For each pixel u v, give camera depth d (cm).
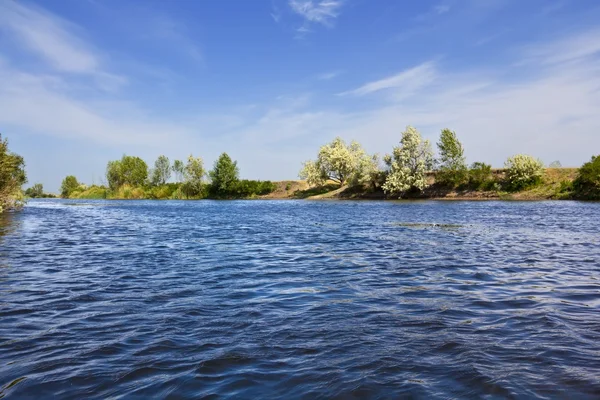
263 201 8850
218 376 559
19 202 5409
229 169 10638
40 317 823
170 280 1163
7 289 1055
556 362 592
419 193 7775
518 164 6875
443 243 1961
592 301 919
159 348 657
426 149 7569
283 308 880
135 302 930
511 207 4847
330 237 2258
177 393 514
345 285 1092
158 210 5488
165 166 12031
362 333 722
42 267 1373
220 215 4369
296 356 624
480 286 1072
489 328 743
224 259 1535
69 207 6384
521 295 977
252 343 677
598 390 510
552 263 1405
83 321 796
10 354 639
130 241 2125
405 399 495
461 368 577
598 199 5800
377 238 2183
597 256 1550
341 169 9512
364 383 535
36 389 529
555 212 3984
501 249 1748
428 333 720
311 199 9019
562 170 7056
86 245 1962
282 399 499
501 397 497
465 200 6856
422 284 1100
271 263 1444
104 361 611
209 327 757
